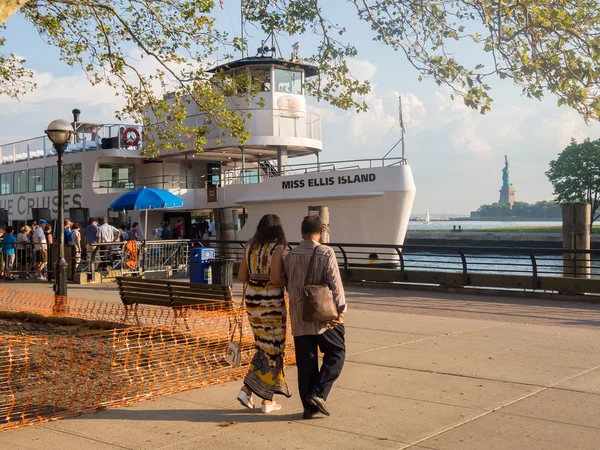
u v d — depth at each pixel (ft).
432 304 45.47
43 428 17.38
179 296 30.45
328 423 17.62
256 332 18.79
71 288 57.21
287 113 82.53
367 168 73.10
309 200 77.00
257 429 17.20
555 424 17.35
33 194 112.06
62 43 43.21
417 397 20.20
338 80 44.32
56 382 22.43
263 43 41.75
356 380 22.48
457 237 228.43
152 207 74.95
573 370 23.84
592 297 45.70
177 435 16.75
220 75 43.01
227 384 22.21
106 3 40.73
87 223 92.53
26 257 66.59
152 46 40.96
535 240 197.67
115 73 41.70
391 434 16.61
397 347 28.73
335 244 60.44
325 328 17.95
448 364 25.03
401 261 56.80
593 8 32.12
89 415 18.57
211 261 46.65
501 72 33.09
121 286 33.37
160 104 42.37
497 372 23.56
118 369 24.36
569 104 32.27
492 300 47.73
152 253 69.46
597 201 211.82
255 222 82.33
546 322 36.50
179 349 27.91
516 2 32.30
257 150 89.30
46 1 41.32
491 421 17.63
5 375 23.41
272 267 18.30
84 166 99.40
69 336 31.04
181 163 99.50
